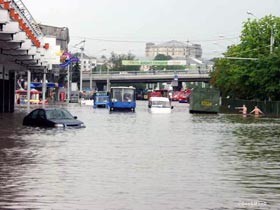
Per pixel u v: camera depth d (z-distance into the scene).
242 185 15.17
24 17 41.44
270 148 25.75
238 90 92.56
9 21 33.47
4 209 11.73
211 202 12.77
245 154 23.03
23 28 39.47
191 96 74.25
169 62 163.62
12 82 64.19
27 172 16.86
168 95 149.50
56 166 18.28
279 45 86.81
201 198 13.23
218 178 16.36
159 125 43.22
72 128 37.06
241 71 86.62
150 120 50.91
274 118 62.03
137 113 68.69
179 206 12.28
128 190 14.12
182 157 21.58
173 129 38.72
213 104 74.12
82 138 29.58
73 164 18.84
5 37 35.78
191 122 49.09
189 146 26.22
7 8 33.44
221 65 103.44
